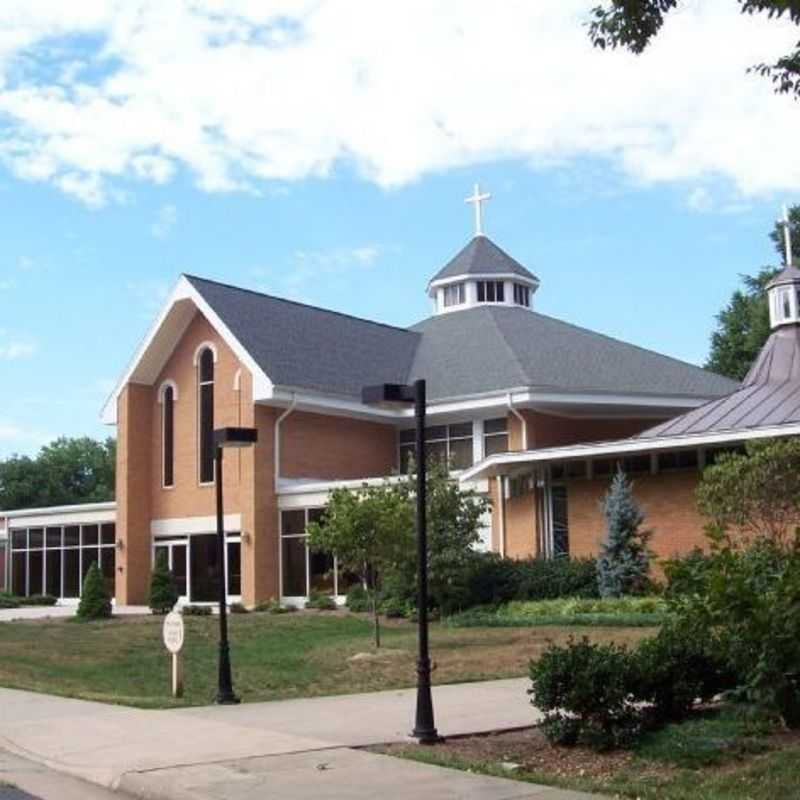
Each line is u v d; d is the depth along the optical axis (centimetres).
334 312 4425
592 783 889
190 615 3378
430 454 3800
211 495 3981
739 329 5966
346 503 2297
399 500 2358
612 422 3922
